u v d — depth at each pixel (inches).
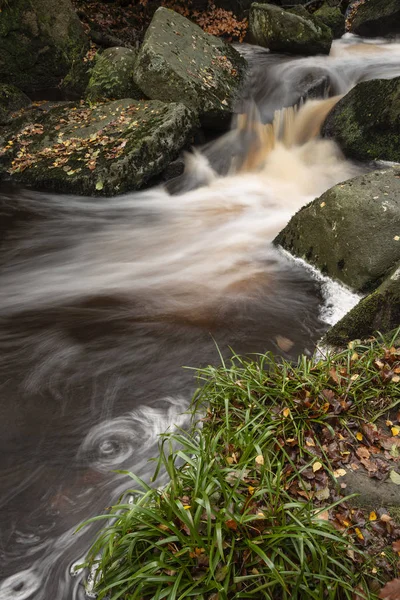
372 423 148.5
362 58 524.1
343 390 156.6
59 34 491.5
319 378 161.2
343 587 108.6
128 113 388.8
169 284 254.4
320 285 241.8
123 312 230.5
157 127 361.7
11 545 128.7
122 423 167.0
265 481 127.5
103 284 255.8
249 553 112.8
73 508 138.1
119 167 345.1
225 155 411.5
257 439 140.5
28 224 323.9
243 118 426.6
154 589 111.3
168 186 370.9
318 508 125.6
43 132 395.9
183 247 293.9
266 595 105.9
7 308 235.3
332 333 199.2
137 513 122.0
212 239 302.4
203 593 108.6
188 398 177.9
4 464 152.0
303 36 519.8
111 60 438.9
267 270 262.7
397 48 578.9
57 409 173.3
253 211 340.5
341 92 466.9
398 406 154.9
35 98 479.5
